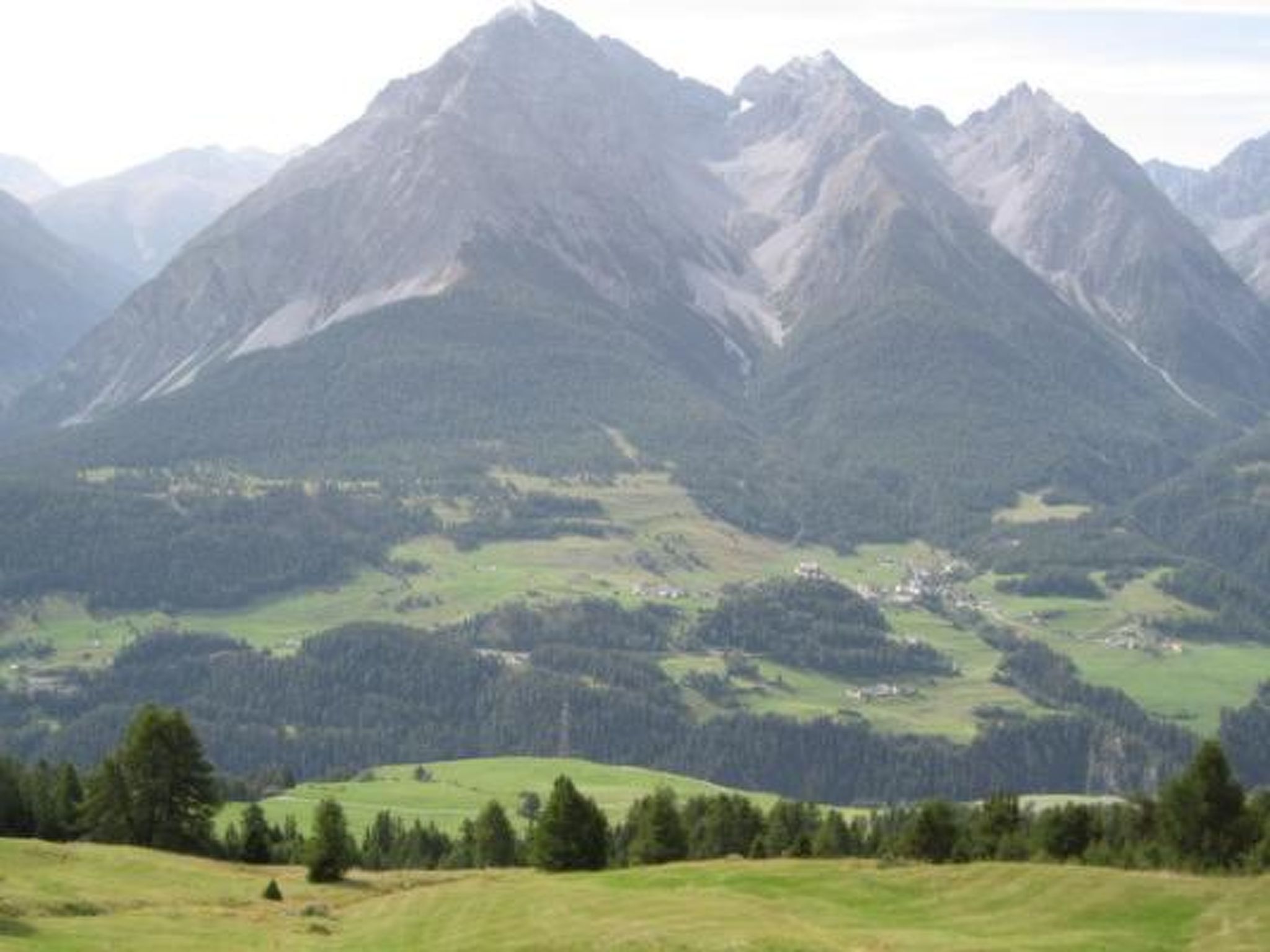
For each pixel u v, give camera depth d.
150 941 89.19
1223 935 86.62
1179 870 119.56
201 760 152.75
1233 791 126.50
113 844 148.75
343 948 90.69
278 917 104.50
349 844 165.62
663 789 157.75
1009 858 139.75
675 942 83.50
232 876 125.62
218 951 87.50
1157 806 139.88
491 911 99.88
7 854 119.38
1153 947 85.44
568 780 135.12
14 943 83.50
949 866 108.81
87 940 87.56
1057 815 141.00
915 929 91.25
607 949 82.94
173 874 121.50
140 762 149.38
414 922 99.56
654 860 149.25
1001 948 83.88
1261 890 93.50
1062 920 92.75
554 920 93.81
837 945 83.75
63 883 109.81
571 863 132.75
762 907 96.81
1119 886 97.88
